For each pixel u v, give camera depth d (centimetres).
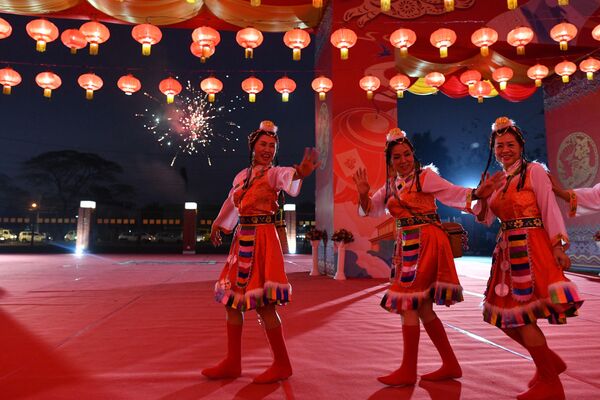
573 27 652
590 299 521
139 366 256
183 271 971
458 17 866
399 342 318
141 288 656
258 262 234
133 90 741
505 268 215
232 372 235
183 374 241
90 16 851
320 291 621
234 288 234
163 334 345
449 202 232
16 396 206
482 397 205
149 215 2883
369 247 817
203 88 744
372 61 859
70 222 2705
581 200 218
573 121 1002
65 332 353
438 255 233
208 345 308
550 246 209
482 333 338
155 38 614
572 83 1007
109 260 1407
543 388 198
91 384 223
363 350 294
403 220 245
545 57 915
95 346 306
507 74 791
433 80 816
